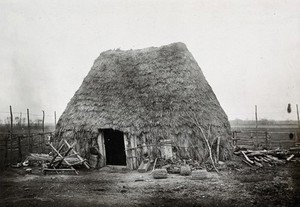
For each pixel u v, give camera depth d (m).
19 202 8.25
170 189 9.18
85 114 14.38
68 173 12.23
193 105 13.45
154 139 12.91
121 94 14.49
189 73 14.43
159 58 15.37
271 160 13.55
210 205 7.53
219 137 13.20
